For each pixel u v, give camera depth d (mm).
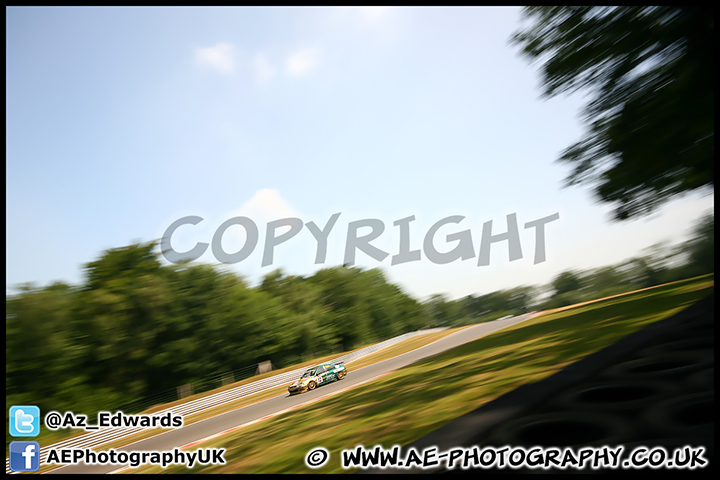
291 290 66250
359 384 20141
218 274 45469
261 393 28438
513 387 8242
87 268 39750
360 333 75500
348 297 76938
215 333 43562
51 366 30047
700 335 7953
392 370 23219
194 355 41938
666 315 12570
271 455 8188
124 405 33844
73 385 30562
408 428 7395
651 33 11930
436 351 29062
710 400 4766
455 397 9086
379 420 8844
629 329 11914
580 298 131500
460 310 180125
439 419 7379
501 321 55875
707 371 5750
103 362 36281
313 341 58219
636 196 14516
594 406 5316
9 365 28406
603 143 14484
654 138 12570
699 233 72375
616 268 127062
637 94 12852
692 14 10914
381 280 92438
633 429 4457
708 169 12281
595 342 11289
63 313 32469
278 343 50062
